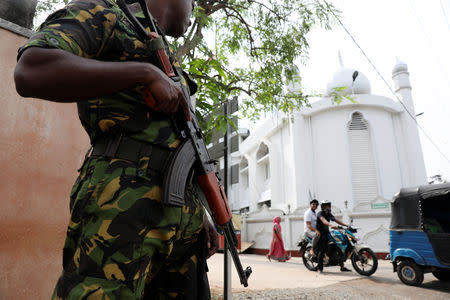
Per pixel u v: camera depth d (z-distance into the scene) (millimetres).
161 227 847
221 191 1173
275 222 10219
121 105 826
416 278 5074
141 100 850
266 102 4824
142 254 796
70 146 2209
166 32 1168
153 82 748
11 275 1821
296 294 4250
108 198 774
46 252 1990
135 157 823
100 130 834
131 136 830
